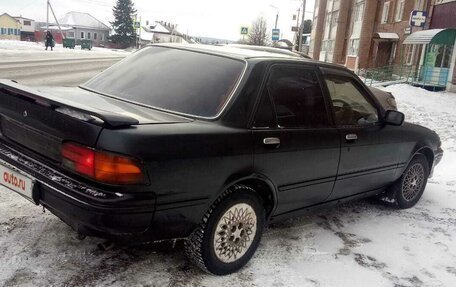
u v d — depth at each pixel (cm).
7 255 327
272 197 364
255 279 341
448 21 2531
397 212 532
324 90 408
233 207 332
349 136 420
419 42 2544
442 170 757
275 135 349
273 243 405
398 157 499
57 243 353
